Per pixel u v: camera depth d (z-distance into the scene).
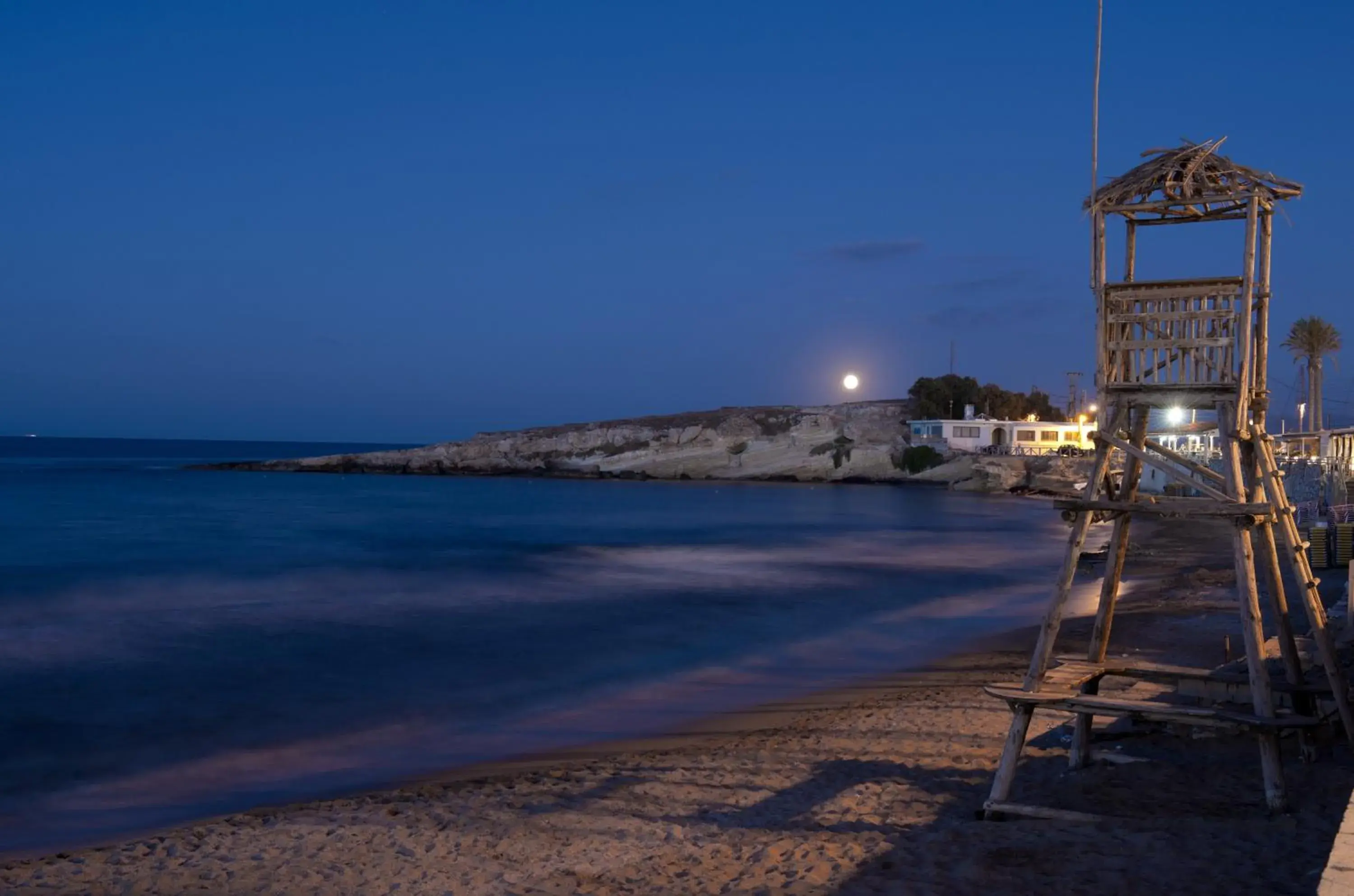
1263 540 9.21
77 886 8.47
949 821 8.91
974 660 18.83
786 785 10.58
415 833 9.57
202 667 19.75
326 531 57.38
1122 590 29.22
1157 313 8.59
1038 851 7.53
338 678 18.69
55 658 20.61
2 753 13.51
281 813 10.48
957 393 138.50
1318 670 11.50
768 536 56.41
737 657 20.45
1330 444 48.94
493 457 153.50
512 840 9.27
